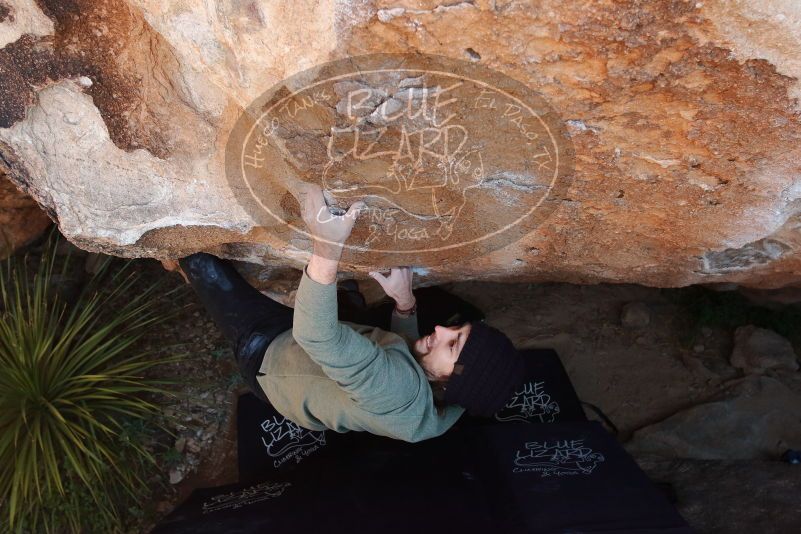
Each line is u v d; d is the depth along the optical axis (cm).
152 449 258
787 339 286
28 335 243
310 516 193
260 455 249
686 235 174
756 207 157
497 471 207
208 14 128
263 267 230
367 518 187
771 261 196
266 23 122
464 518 186
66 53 144
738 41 115
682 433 254
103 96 150
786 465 231
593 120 136
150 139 156
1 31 140
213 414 267
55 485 240
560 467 205
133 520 248
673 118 134
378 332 180
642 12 112
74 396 245
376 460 211
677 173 150
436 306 275
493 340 163
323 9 116
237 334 205
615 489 193
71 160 160
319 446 248
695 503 225
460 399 165
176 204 169
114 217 171
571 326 290
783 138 135
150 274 295
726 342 288
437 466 206
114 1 136
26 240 278
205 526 197
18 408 236
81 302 282
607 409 273
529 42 119
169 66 144
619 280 219
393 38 119
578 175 154
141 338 278
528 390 266
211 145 156
